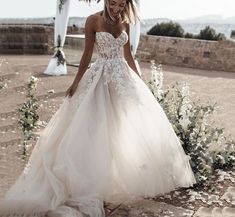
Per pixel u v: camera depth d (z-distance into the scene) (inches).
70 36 445.1
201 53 464.4
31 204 109.1
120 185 123.2
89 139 114.7
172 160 126.6
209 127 168.2
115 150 121.0
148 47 498.0
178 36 570.6
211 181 143.3
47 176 114.2
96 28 122.2
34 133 186.1
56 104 250.7
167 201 124.8
